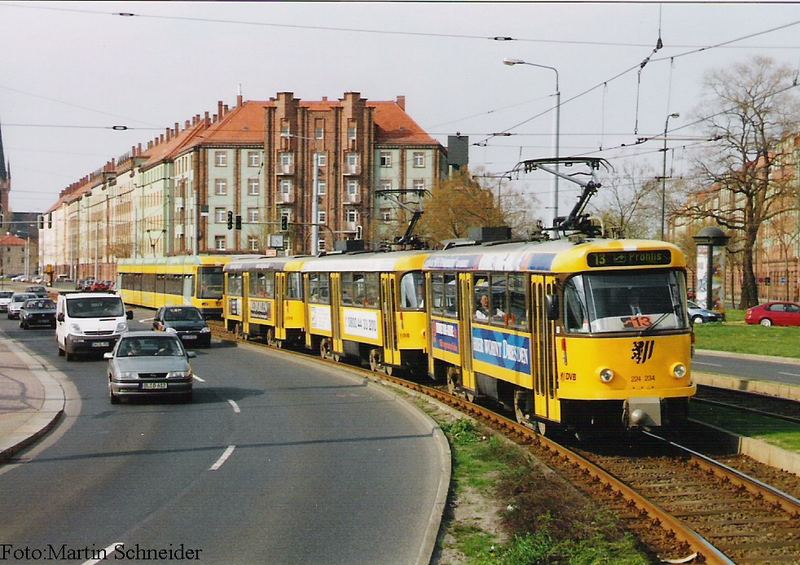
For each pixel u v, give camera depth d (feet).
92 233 515.09
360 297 96.27
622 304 51.13
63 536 33.24
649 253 51.83
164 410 69.46
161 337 79.05
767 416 61.36
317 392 79.71
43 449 52.85
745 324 167.32
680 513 37.83
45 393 79.30
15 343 141.90
